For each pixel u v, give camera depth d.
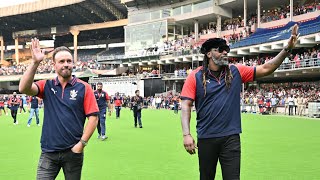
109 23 65.62
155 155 9.08
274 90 34.50
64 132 3.73
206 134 3.73
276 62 3.79
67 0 60.28
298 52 35.09
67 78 3.82
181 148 10.32
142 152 9.59
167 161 8.23
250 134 13.82
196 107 3.89
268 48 35.00
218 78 3.78
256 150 9.76
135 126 17.61
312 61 28.03
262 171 7.07
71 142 3.75
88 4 60.50
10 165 7.93
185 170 7.25
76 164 3.79
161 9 54.16
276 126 17.39
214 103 3.70
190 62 49.19
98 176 6.79
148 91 48.84
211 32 49.12
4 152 9.77
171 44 51.19
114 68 58.88
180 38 53.16
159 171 7.17
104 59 58.94
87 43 79.25
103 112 12.45
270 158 8.49
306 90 30.66
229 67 3.79
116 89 51.34
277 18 41.03
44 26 74.62
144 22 55.28
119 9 64.56
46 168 3.77
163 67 53.97
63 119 3.74
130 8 57.94
